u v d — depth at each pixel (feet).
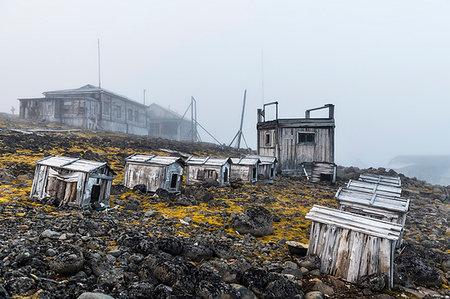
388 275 19.56
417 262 23.03
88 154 63.77
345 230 21.17
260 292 16.67
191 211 34.76
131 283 15.87
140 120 176.24
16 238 19.98
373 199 29.04
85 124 124.06
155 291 15.19
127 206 33.55
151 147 90.22
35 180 32.37
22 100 129.29
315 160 77.97
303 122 78.38
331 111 76.69
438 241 33.81
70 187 30.71
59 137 80.18
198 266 20.13
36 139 70.74
